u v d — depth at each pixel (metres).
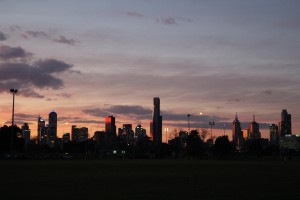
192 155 196.75
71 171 58.75
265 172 58.34
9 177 45.94
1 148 171.88
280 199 26.38
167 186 35.25
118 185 36.06
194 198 26.77
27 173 53.66
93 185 35.94
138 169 65.69
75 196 27.69
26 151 197.25
